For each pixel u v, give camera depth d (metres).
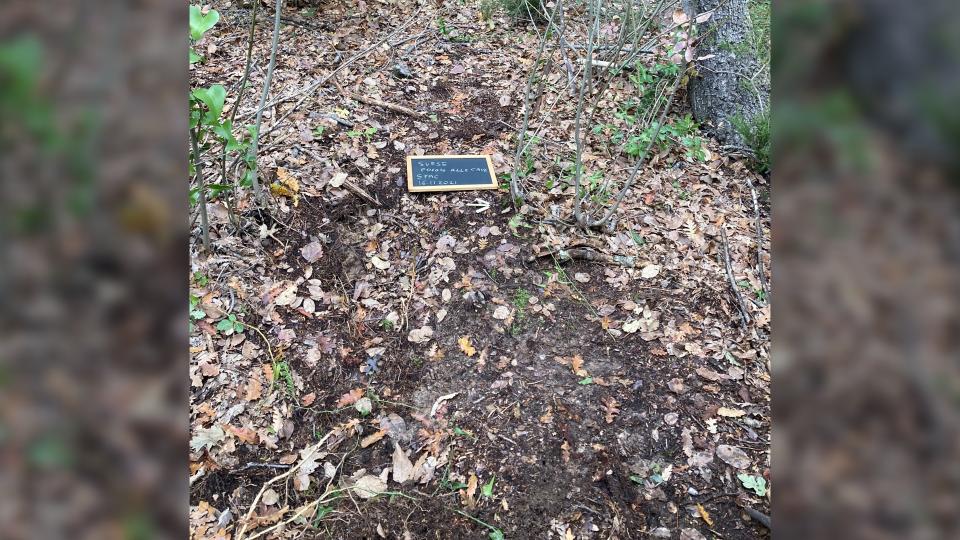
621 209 3.32
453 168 3.43
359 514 2.10
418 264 2.99
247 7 4.51
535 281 2.95
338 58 4.18
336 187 3.27
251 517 2.07
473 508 2.13
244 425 2.31
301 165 3.33
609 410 2.43
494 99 4.06
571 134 3.77
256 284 2.79
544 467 2.25
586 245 3.12
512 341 2.70
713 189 3.52
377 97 3.93
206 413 2.32
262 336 2.60
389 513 2.11
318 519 2.08
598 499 2.16
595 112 3.91
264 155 3.33
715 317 2.82
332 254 2.98
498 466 2.25
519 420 2.39
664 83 4.01
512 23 4.85
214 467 2.19
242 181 2.81
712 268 3.05
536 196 3.36
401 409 2.43
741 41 3.76
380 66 4.21
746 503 2.16
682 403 2.46
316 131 3.55
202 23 2.09
